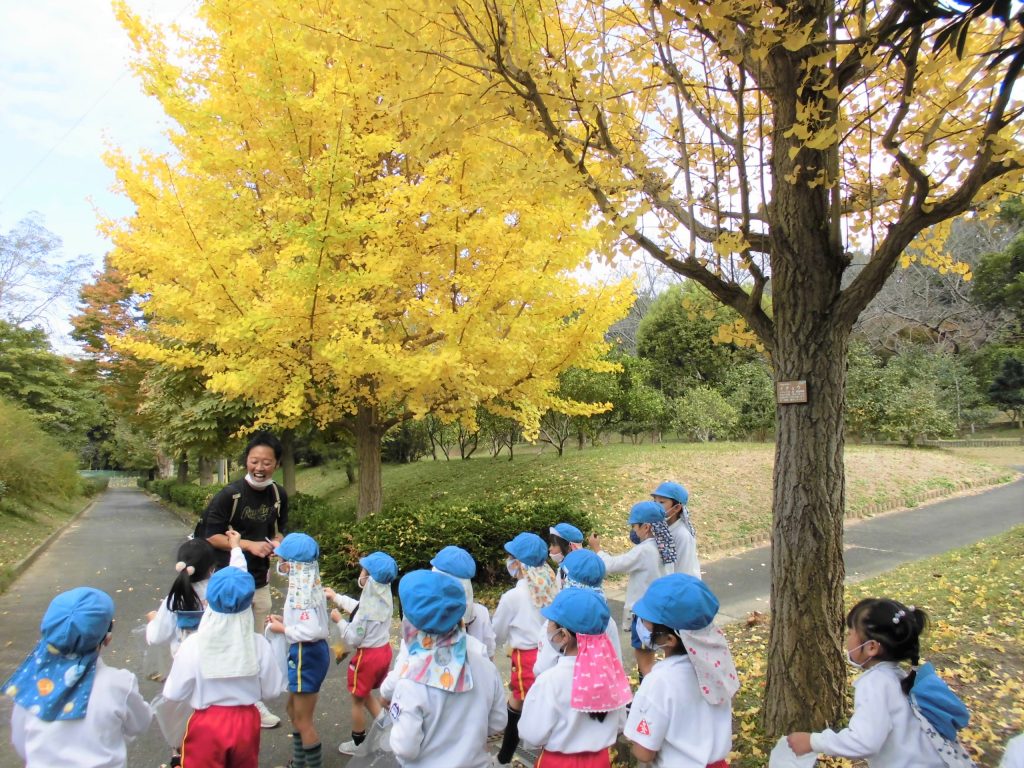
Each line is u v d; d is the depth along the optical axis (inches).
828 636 124.5
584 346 320.5
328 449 708.0
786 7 115.0
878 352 1035.9
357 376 280.5
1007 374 957.2
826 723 122.6
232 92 277.0
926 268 1053.8
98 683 91.4
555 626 97.8
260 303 257.8
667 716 84.7
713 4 110.5
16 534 506.6
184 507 850.8
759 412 775.7
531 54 128.5
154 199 274.2
